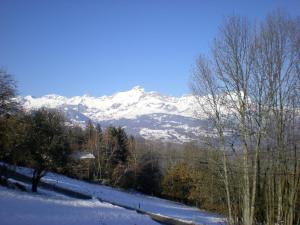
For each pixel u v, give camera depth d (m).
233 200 31.69
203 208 68.12
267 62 29.55
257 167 29.58
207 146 34.44
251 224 28.56
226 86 30.91
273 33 29.70
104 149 102.56
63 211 37.31
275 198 29.89
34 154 49.62
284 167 28.75
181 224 49.88
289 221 28.08
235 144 30.94
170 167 99.06
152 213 54.19
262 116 29.22
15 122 48.50
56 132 51.25
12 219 28.36
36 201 40.31
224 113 31.39
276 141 29.06
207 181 51.00
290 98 29.14
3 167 49.56
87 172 94.69
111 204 54.69
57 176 80.44
